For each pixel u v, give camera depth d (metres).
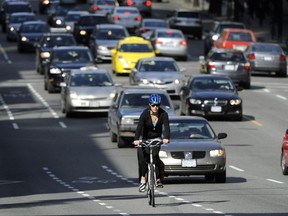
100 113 100.94
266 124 93.31
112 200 51.81
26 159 73.88
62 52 120.88
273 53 132.00
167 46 149.50
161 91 83.56
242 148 79.31
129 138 79.88
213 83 96.25
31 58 159.25
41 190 57.41
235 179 62.69
